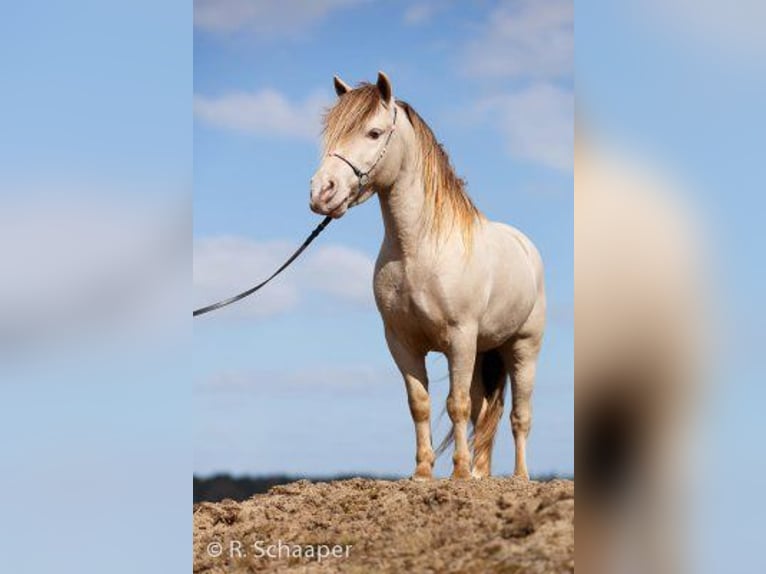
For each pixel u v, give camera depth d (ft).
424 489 20.03
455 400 21.20
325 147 20.02
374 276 21.49
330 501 21.16
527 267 23.72
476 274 21.12
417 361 21.62
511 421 24.99
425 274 20.70
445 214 20.89
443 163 21.09
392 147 20.22
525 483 20.02
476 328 21.33
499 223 24.49
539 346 24.95
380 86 20.36
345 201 19.86
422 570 15.11
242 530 20.01
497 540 15.40
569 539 14.39
